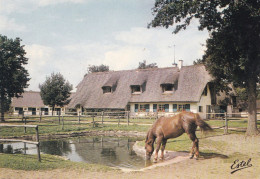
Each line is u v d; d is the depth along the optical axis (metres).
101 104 44.72
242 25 17.34
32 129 23.59
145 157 12.79
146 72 46.12
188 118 10.53
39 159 10.38
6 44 34.81
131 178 7.99
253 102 17.97
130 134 24.36
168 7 16.81
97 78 51.75
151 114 40.25
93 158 13.24
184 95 38.53
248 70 18.36
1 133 20.75
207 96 40.62
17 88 35.44
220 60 21.22
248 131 17.94
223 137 17.02
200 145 14.10
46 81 49.16
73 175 8.38
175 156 11.88
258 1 16.03
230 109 46.25
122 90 45.34
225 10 17.48
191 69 41.50
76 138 21.88
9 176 8.02
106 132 24.94
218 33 18.89
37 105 66.50
